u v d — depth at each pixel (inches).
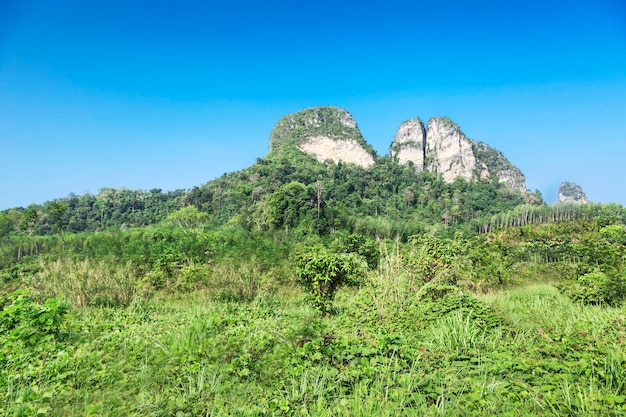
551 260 847.7
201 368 195.2
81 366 209.9
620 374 166.7
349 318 309.4
